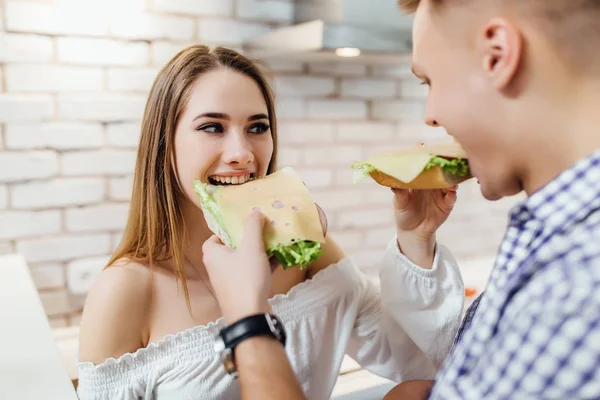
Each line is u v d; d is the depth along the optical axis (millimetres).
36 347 1058
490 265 2305
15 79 1586
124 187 1764
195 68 941
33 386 904
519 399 429
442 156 751
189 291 959
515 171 534
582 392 406
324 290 1029
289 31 1496
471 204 2332
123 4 1669
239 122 937
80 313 1769
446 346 971
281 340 612
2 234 1642
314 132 1969
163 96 952
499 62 488
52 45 1611
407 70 2094
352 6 1384
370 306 1101
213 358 899
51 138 1649
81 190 1710
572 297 417
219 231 749
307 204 766
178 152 944
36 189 1657
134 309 916
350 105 2018
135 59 1709
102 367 872
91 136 1696
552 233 476
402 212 938
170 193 959
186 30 1751
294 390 570
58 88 1636
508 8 482
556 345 416
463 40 511
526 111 494
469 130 531
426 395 716
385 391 1240
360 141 2064
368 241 2152
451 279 970
